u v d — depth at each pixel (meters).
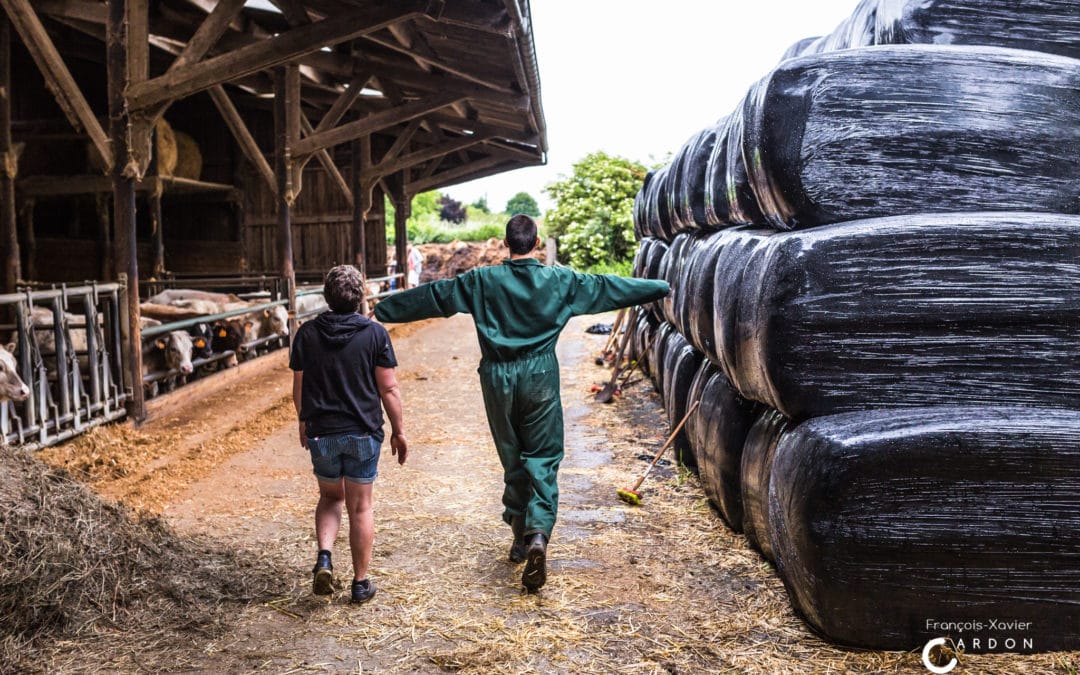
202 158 18.28
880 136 3.30
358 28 7.25
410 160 16.08
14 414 5.73
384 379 3.74
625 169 28.45
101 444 6.40
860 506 3.03
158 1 10.67
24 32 6.65
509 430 4.01
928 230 3.17
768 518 3.69
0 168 9.57
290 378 10.21
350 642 3.36
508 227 4.05
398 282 19.45
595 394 9.07
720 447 4.62
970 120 3.28
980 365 3.20
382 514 5.02
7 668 3.01
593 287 4.05
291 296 12.10
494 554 4.36
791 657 3.14
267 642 3.35
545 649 3.29
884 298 3.21
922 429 3.01
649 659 3.20
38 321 7.25
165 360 8.06
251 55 7.15
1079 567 3.02
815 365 3.26
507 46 9.42
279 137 11.69
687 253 6.32
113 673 3.06
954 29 3.44
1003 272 3.16
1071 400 3.19
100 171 14.77
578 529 4.75
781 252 3.29
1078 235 3.13
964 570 3.04
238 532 4.66
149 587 3.63
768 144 3.34
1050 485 3.00
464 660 3.19
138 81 7.15
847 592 3.08
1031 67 3.28
